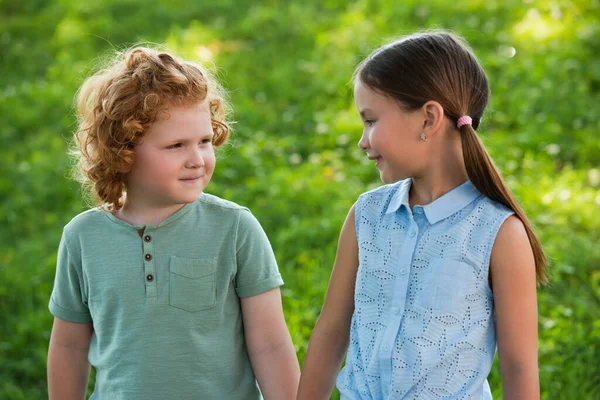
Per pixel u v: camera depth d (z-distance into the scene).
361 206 3.57
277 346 3.87
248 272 3.85
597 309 6.67
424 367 3.25
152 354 3.70
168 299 3.72
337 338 3.64
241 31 14.04
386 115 3.26
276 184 9.38
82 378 4.02
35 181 10.34
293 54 13.16
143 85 3.57
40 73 13.76
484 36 12.25
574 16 12.56
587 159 9.55
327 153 10.13
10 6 16.03
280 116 11.49
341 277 3.62
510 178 9.05
